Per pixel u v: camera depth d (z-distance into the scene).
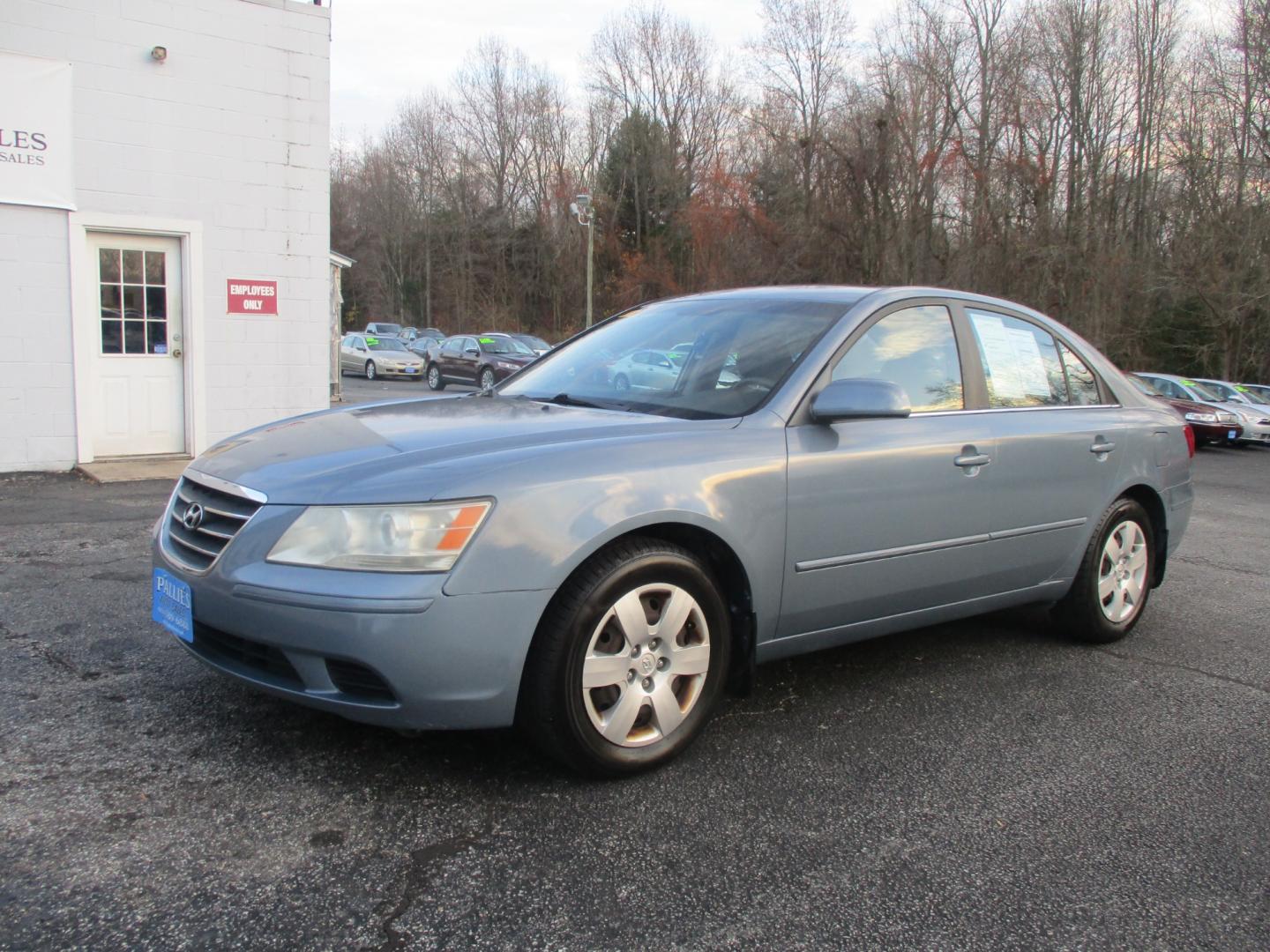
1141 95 34.75
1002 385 4.12
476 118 60.38
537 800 2.80
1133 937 2.28
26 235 8.20
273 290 9.43
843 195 36.47
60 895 2.22
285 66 9.23
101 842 2.45
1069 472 4.21
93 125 8.39
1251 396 21.02
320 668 2.66
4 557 5.33
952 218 35.09
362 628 2.56
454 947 2.12
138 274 8.86
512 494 2.70
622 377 3.83
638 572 2.88
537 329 60.03
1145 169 34.56
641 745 2.96
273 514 2.75
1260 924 2.36
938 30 35.75
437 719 2.67
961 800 2.94
